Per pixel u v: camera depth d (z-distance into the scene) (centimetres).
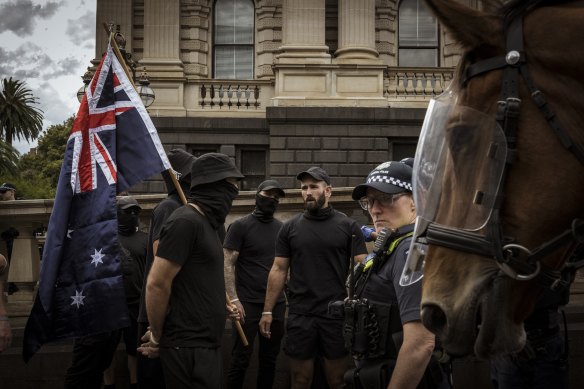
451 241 185
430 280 188
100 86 546
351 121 2183
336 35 2314
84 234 525
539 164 178
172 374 432
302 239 591
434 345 303
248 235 675
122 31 2267
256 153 2280
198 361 431
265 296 661
